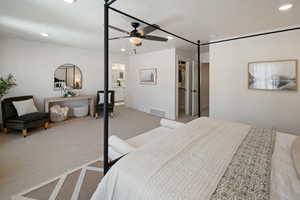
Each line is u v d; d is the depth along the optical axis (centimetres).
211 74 380
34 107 388
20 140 307
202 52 538
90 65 543
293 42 276
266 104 309
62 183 180
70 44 452
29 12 232
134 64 624
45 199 156
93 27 296
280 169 105
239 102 342
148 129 378
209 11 221
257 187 87
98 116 516
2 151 259
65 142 298
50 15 242
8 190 168
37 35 358
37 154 249
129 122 443
